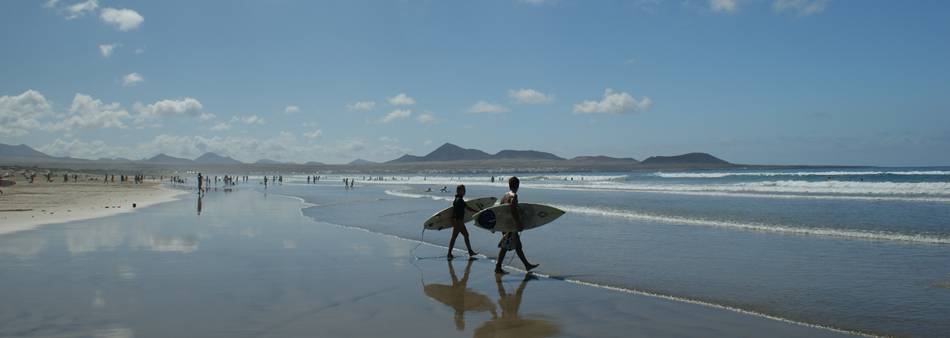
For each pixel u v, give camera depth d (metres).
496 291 7.71
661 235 13.73
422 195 38.06
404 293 7.50
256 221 17.20
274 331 5.63
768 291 7.62
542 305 6.93
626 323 6.12
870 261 9.78
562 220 17.58
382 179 106.06
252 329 5.69
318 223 16.89
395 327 5.89
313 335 5.52
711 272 9.04
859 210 19.31
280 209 22.97
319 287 7.76
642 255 10.81
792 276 8.62
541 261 10.20
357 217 19.39
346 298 7.13
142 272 8.57
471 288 7.89
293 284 7.91
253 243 12.09
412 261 10.11
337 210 22.81
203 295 7.11
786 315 6.41
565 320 6.25
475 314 6.46
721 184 45.47
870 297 7.21
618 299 7.25
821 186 35.72
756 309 6.68
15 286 7.48
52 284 7.63
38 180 66.75
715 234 13.78
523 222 9.88
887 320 6.16
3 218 16.38
